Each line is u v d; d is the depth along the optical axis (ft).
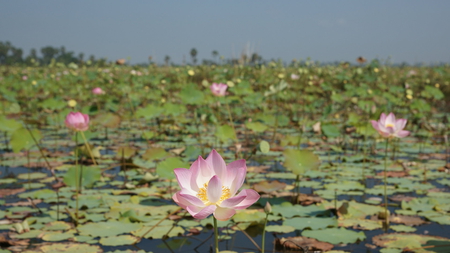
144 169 16.20
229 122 28.32
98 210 11.46
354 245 9.18
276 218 10.71
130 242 9.20
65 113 26.86
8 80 55.88
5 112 29.60
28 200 12.51
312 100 36.11
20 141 14.97
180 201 5.84
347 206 10.98
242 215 10.73
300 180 14.85
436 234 9.82
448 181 14.43
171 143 21.30
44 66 80.94
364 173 15.75
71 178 12.58
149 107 22.66
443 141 22.40
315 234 9.48
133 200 12.10
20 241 9.21
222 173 6.12
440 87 43.83
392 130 11.14
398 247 8.86
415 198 12.51
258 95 30.04
